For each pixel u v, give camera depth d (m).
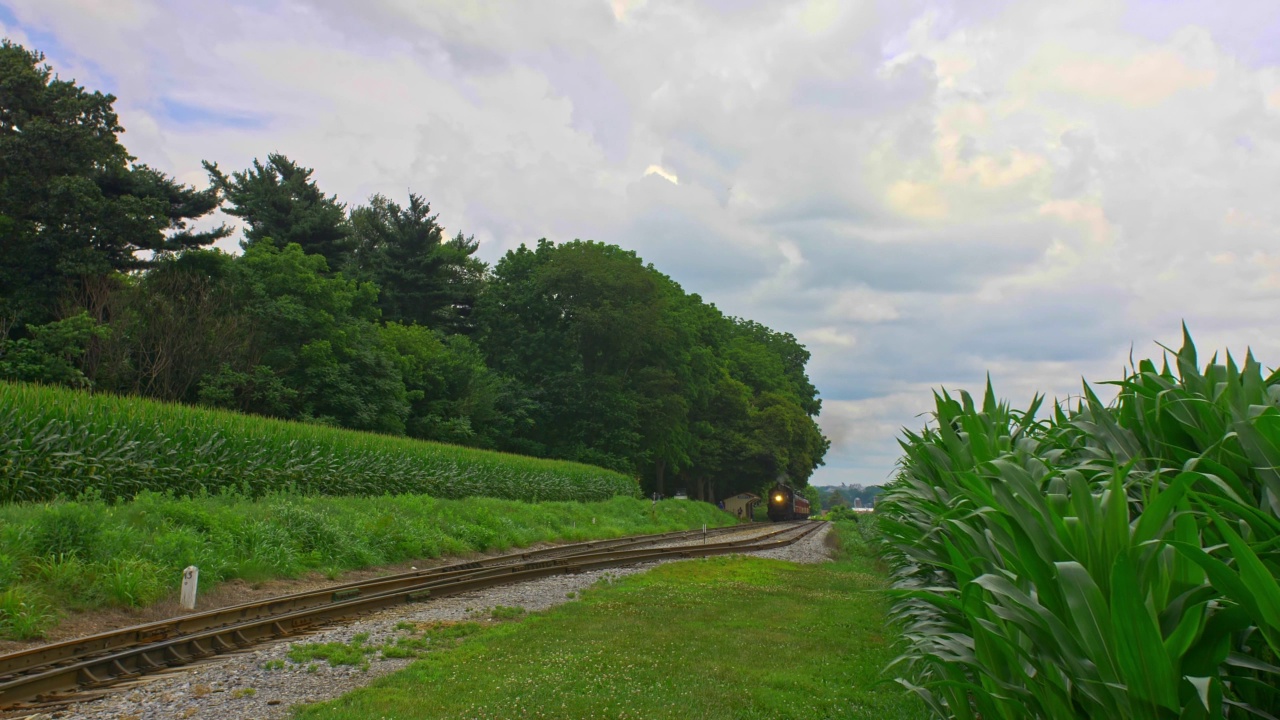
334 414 40.69
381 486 26.16
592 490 45.03
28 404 15.89
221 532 13.87
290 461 21.92
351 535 17.30
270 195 54.28
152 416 18.59
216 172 55.81
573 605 12.24
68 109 32.88
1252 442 3.41
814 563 23.56
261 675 7.56
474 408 52.38
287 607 11.24
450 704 6.48
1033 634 3.40
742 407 81.31
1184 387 4.31
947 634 4.56
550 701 6.59
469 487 31.31
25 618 8.73
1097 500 3.52
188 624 9.47
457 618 10.98
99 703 6.54
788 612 12.16
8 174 31.66
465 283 66.56
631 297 63.44
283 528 15.52
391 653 8.57
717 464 78.00
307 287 40.16
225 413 22.78
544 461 42.81
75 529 11.20
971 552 4.55
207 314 34.84
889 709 6.56
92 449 16.22
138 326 32.41
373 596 11.77
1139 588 2.70
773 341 113.19
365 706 6.40
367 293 49.69
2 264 31.36
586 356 64.88
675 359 68.06
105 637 8.33
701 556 22.47
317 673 7.72
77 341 29.70
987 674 3.77
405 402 45.22
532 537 24.64
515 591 13.90
